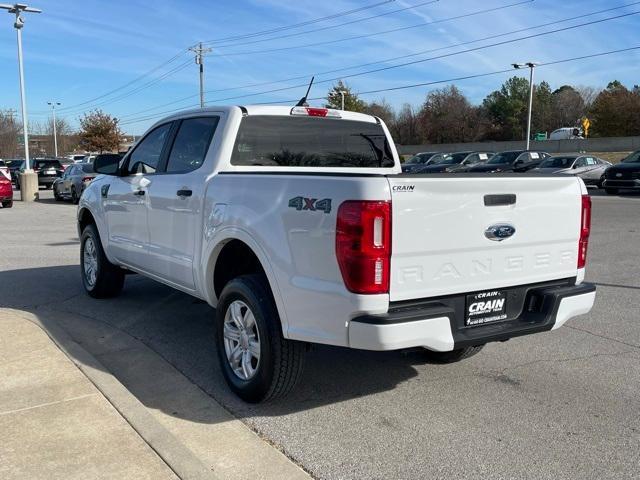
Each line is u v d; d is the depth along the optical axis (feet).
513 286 13.38
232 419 13.35
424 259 11.90
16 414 12.50
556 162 90.38
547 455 11.87
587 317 21.72
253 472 11.11
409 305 11.96
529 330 13.25
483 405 14.20
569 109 304.91
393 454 11.88
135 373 15.93
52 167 114.83
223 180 14.88
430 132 295.69
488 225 12.66
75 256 33.53
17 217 57.82
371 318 11.41
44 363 15.29
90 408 12.79
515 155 96.78
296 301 12.46
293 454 11.85
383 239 11.32
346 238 11.41
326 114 17.98
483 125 295.28
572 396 14.73
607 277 28.66
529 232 13.35
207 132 16.87
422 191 11.69
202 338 18.81
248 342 14.02
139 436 11.63
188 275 16.46
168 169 18.19
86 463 10.66
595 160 90.94
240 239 13.85
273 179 13.20
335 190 11.71
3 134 322.75
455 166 98.58
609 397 14.67
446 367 16.66
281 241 12.73
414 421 13.34
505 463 11.56
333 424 13.17
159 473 10.38
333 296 11.76
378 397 14.64
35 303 22.77
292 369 13.28
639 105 233.14
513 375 16.08
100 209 21.95
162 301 23.15
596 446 12.24
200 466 10.57
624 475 11.17
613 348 18.29
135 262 19.77
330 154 18.16
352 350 18.04
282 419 13.39
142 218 18.90
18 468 10.49
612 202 70.38
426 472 11.23
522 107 289.12
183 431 12.73
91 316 21.15
